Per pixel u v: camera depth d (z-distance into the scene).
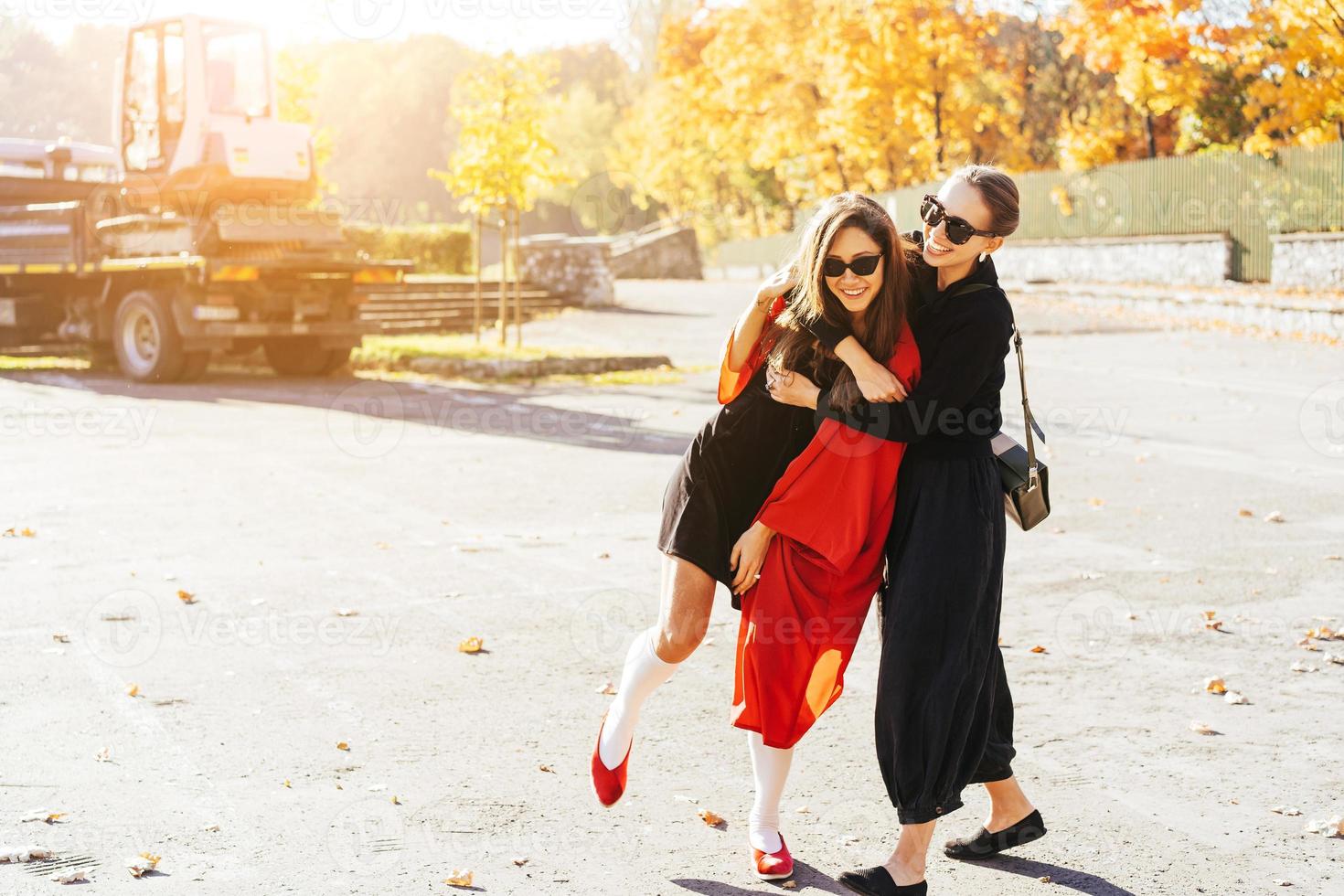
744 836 3.65
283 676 5.04
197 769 4.06
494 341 22.19
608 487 9.44
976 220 3.13
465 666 5.21
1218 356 18.19
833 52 32.81
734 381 3.44
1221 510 8.54
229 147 16.86
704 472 3.41
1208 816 3.82
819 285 3.17
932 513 3.21
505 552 7.30
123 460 10.70
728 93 39.00
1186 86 23.47
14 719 4.49
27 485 9.43
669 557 3.42
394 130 84.94
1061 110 35.84
